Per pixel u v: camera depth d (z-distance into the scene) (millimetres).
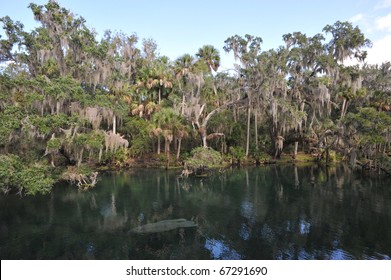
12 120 20062
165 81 36250
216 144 40000
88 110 25766
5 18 28891
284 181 26500
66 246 12750
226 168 34406
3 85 25156
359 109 29719
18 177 18875
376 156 28406
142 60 44719
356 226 14852
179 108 33781
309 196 21047
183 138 37750
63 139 22109
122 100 33312
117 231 14500
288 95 39000
